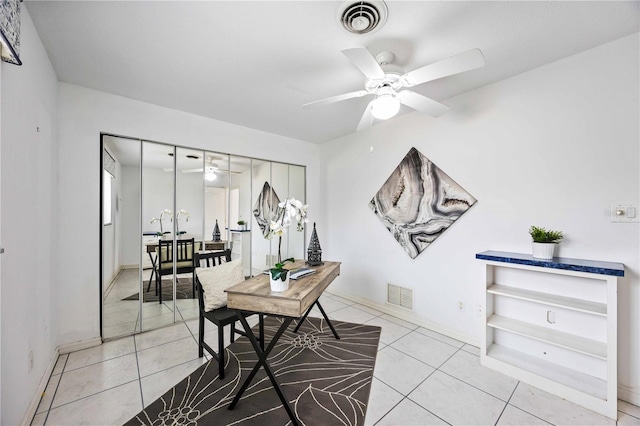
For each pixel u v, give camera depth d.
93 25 1.62
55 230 2.14
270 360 2.19
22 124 1.46
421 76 1.62
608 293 1.61
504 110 2.29
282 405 1.67
